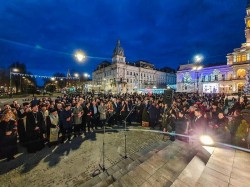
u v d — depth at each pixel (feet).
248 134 19.79
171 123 27.25
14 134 20.92
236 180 13.44
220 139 22.76
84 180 16.39
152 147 22.94
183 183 13.48
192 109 27.45
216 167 15.46
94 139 28.07
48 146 24.81
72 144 25.76
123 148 24.00
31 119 22.68
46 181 16.20
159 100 38.04
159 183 14.03
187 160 17.34
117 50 227.81
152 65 271.90
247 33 140.15
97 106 35.42
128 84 231.09
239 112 21.77
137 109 40.11
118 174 16.10
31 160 20.42
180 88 198.49
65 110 26.81
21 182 16.05
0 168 18.56
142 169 15.92
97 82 268.62
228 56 159.94
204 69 177.88
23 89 188.55
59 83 283.79
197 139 22.45
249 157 17.37
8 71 154.30
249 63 136.98
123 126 37.29
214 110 27.35
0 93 154.30
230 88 153.17
